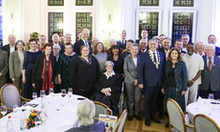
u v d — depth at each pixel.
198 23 6.76
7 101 3.17
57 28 7.34
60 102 2.90
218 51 4.93
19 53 4.38
